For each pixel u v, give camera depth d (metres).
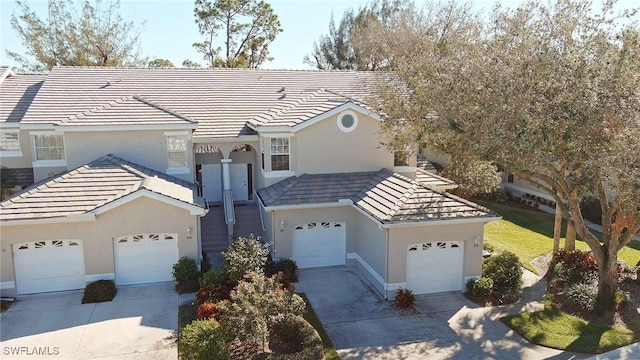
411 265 19.33
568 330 16.53
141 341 15.57
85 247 19.33
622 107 14.70
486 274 19.97
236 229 24.86
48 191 19.45
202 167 27.75
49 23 45.84
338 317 17.53
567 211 18.25
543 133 14.90
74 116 23.16
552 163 15.55
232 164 28.19
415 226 18.69
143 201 19.58
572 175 16.02
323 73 33.06
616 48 15.35
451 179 29.75
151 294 19.25
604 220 17.78
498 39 17.38
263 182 24.62
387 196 20.66
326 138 23.92
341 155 24.27
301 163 23.88
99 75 29.06
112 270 19.70
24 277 19.08
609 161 14.33
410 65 21.36
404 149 21.03
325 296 19.34
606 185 17.55
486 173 28.70
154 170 23.91
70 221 18.80
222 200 27.61
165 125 23.47
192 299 18.77
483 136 16.08
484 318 17.52
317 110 24.23
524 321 17.16
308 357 13.64
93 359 14.48
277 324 15.21
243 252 19.00
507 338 16.12
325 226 22.44
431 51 22.55
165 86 29.12
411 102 19.66
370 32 49.19
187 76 30.48
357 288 20.14
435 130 18.30
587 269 20.52
